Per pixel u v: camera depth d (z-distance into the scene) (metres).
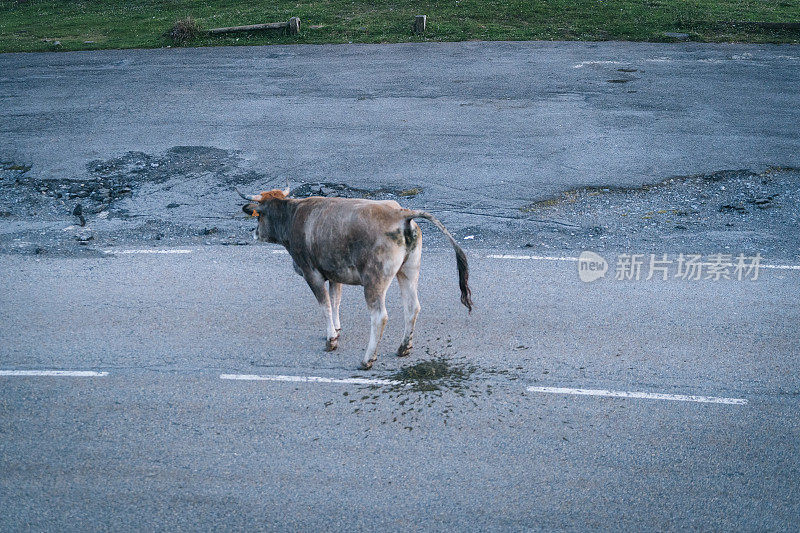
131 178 13.00
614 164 12.96
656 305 8.65
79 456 6.31
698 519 5.55
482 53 19.98
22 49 21.92
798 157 13.01
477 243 10.50
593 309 8.59
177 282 9.52
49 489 5.95
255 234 8.11
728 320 8.27
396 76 18.23
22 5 28.22
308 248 7.38
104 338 8.15
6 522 5.62
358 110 15.98
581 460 6.17
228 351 7.88
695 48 19.98
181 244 10.70
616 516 5.59
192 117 15.84
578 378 7.27
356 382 7.30
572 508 5.67
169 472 6.11
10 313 8.73
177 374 7.46
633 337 7.98
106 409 6.93
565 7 23.61
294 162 13.41
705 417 6.66
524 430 6.55
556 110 15.65
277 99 16.84
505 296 8.97
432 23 22.55
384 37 21.69
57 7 27.69
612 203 11.65
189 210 11.80
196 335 8.20
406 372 7.45
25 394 7.16
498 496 5.80
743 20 21.92
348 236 7.04
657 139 13.98
